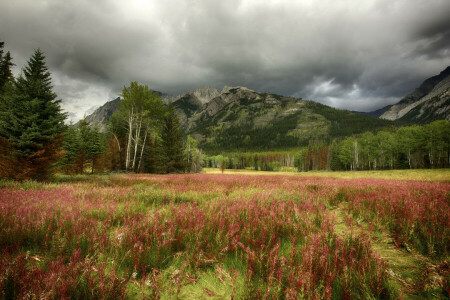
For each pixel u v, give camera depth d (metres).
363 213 4.80
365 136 66.56
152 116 30.73
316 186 10.14
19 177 10.45
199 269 2.35
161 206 5.44
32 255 2.56
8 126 10.88
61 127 12.47
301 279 1.81
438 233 3.08
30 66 12.73
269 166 118.38
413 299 1.90
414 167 56.25
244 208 4.71
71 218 3.65
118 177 16.80
